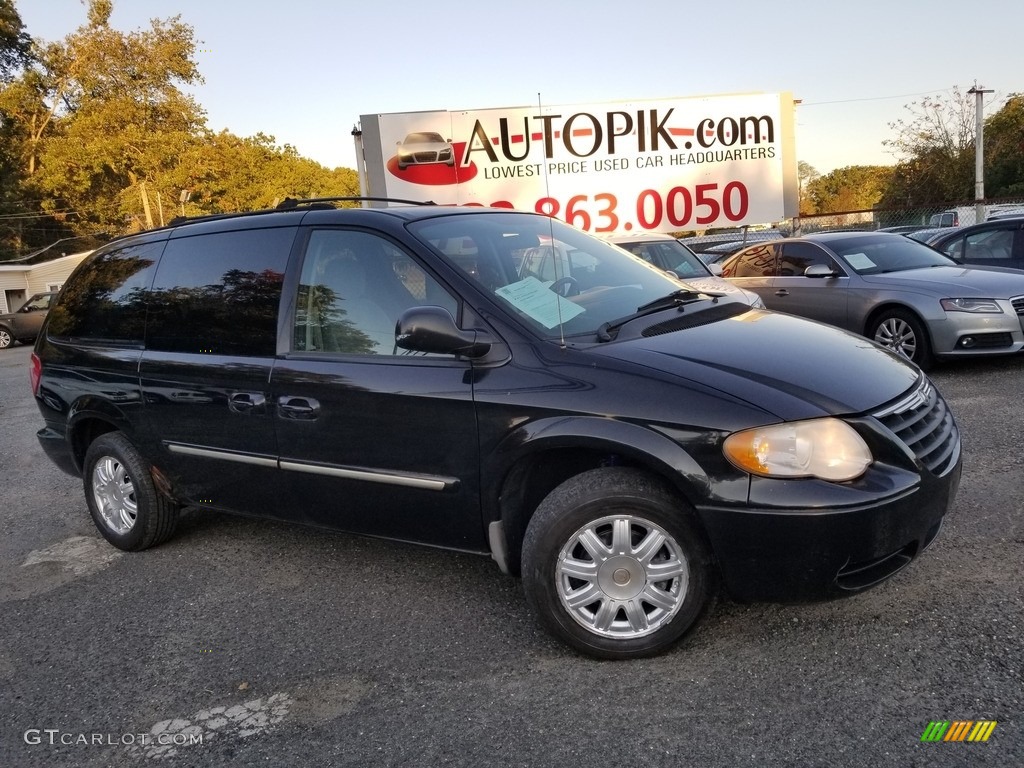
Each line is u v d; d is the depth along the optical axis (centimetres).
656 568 293
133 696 308
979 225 945
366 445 341
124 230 4831
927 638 295
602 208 1358
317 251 371
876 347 344
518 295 332
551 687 288
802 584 274
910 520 276
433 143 1323
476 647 320
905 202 3762
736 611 327
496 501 315
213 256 404
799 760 239
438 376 322
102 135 4294
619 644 297
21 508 568
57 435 479
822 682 275
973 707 255
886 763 235
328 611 362
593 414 289
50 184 4256
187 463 412
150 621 369
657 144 1350
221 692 305
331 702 292
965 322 718
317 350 360
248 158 4788
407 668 309
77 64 4600
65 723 294
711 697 273
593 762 246
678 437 277
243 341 381
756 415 272
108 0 4666
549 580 298
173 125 4725
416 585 382
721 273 975
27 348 2150
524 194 1349
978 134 3078
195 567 427
